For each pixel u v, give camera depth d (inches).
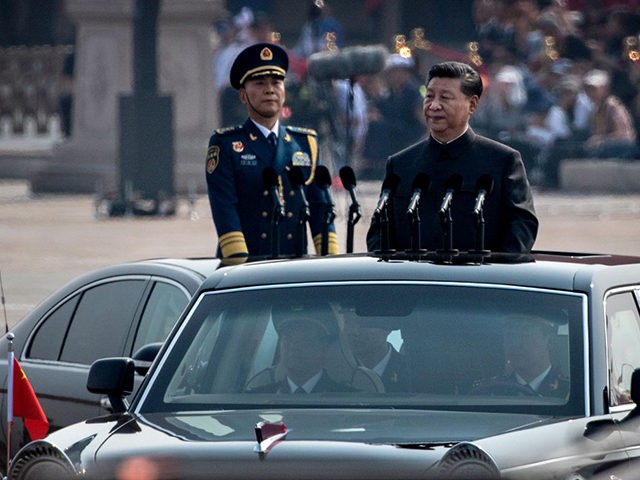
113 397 777.6
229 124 3927.2
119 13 3634.4
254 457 652.7
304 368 758.5
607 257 856.9
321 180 1056.2
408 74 3843.5
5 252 2564.0
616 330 772.0
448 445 654.5
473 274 783.7
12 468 674.8
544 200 3550.7
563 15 3969.0
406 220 987.9
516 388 733.3
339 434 677.9
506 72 3752.5
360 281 788.6
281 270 805.9
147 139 3152.1
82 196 3671.3
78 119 3710.6
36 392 1059.9
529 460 645.9
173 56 3602.4
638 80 3892.7
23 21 5497.1
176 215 3193.9
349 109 1877.5
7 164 4394.7
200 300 800.3
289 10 5659.5
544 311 757.3
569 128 3806.6
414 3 5383.9
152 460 660.7
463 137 986.7
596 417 712.4
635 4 4116.6
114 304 1059.9
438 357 749.3
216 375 762.8
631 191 3727.9
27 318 1096.8
